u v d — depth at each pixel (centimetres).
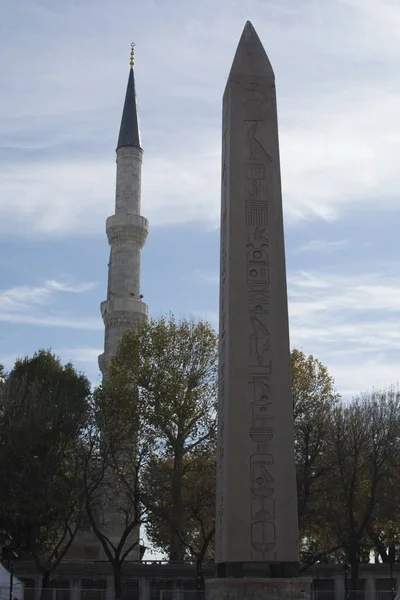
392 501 5134
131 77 9119
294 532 1928
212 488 4791
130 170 8662
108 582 5322
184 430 5206
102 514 5519
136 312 8012
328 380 5191
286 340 2061
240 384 2012
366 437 4894
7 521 4803
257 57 2327
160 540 5316
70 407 4975
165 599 5234
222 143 2323
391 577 5038
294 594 1873
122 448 4975
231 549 1903
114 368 5481
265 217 2152
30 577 5266
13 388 5056
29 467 4656
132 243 8394
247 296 2080
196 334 5469
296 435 4822
